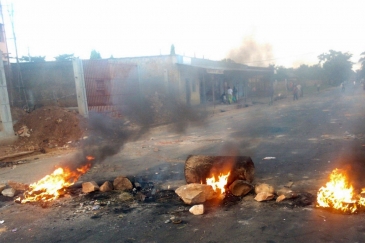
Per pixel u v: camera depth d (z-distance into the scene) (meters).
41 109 12.70
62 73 14.66
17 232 4.07
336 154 7.21
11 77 14.12
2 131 10.54
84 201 5.06
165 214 4.34
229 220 4.00
